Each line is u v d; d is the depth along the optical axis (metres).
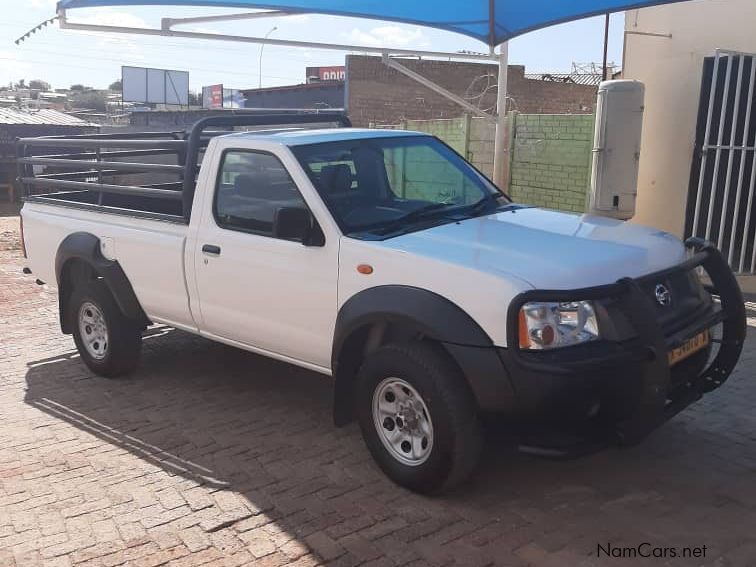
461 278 3.80
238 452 4.85
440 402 3.84
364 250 4.22
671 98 9.34
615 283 3.76
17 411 5.69
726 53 8.27
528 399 3.60
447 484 3.99
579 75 28.36
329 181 4.70
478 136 12.66
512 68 25.59
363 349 4.43
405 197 5.10
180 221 5.41
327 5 7.15
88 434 5.21
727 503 4.05
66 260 6.32
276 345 4.88
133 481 4.49
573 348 3.64
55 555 3.73
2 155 24.58
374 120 24.61
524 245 4.17
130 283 5.89
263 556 3.66
